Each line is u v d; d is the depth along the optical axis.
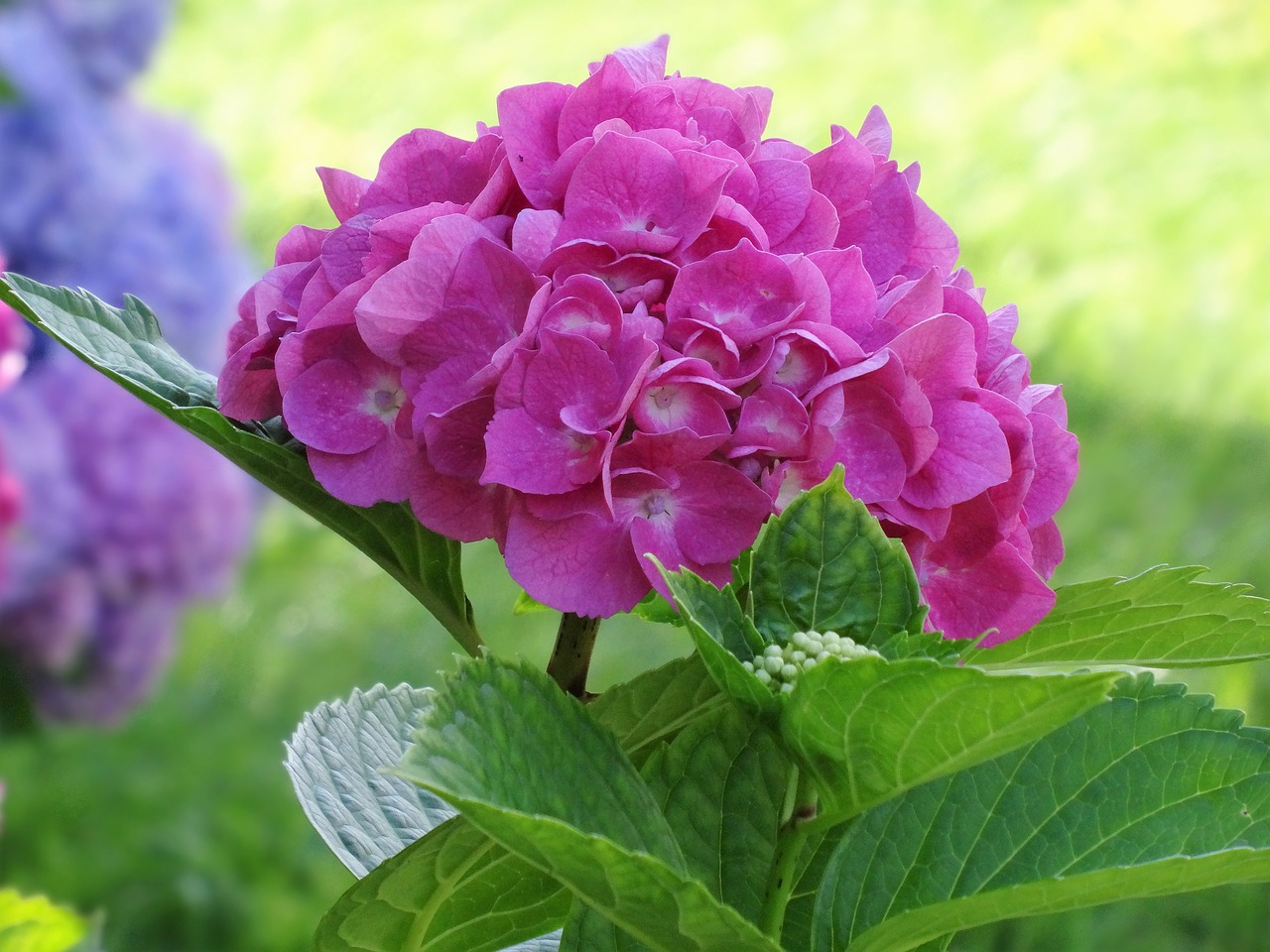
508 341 0.71
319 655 1.95
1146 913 1.55
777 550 0.70
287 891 1.61
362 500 0.71
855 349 0.70
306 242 0.75
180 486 1.60
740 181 0.72
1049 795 0.72
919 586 0.71
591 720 0.69
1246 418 2.46
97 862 1.58
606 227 0.71
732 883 0.73
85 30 1.68
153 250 1.67
